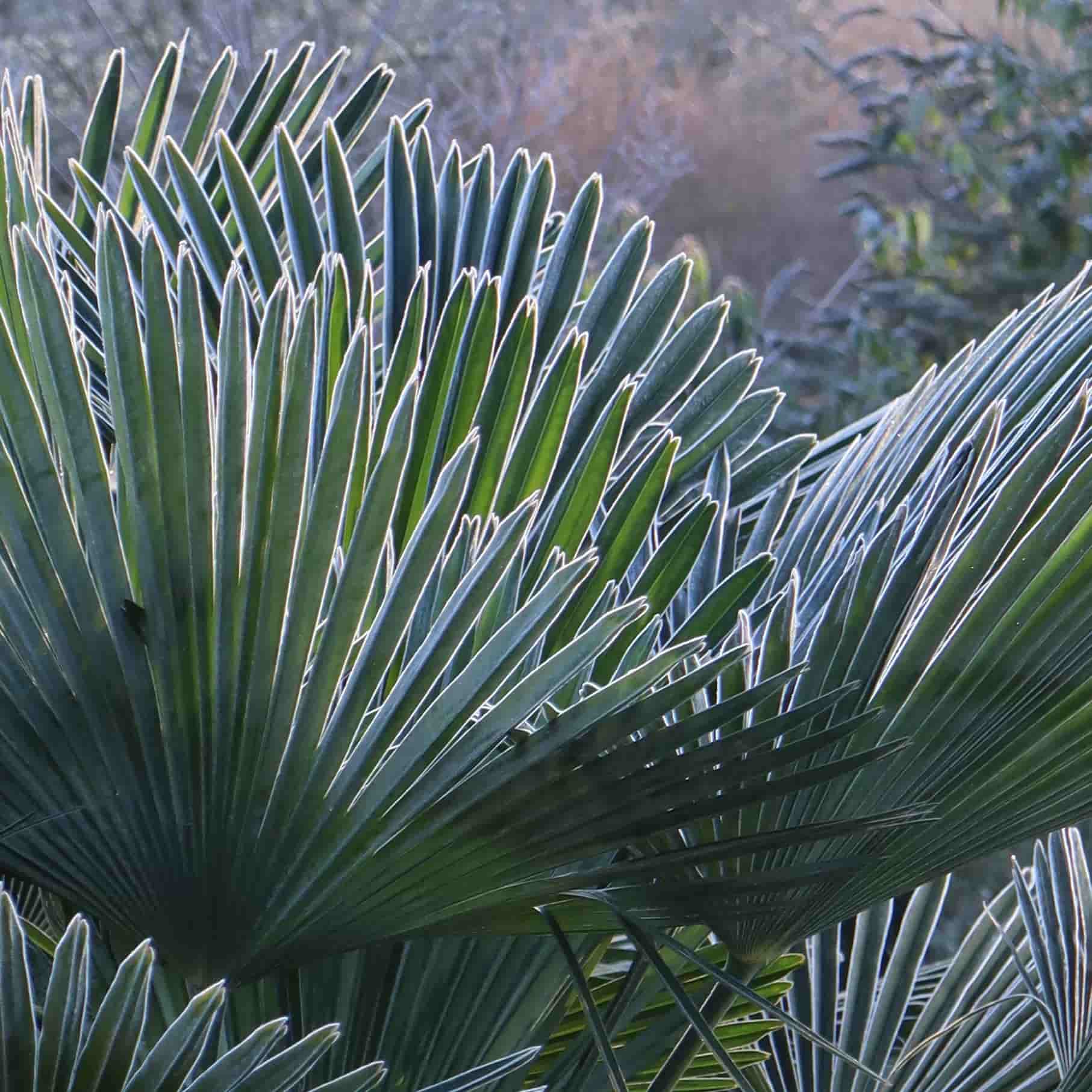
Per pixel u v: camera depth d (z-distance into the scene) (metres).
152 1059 1.77
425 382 2.03
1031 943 2.17
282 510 1.78
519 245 2.21
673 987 1.85
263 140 2.58
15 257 1.79
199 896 1.85
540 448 2.01
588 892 1.86
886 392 7.25
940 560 1.87
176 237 2.19
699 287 6.22
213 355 2.16
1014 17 8.32
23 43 7.21
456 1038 2.03
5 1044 1.76
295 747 1.80
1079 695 1.83
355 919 1.86
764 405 2.21
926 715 1.85
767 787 1.82
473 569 1.78
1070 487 1.78
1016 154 8.42
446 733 1.79
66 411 1.76
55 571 1.78
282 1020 1.77
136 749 1.81
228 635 1.79
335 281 2.01
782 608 1.85
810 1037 1.84
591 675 1.94
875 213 8.12
